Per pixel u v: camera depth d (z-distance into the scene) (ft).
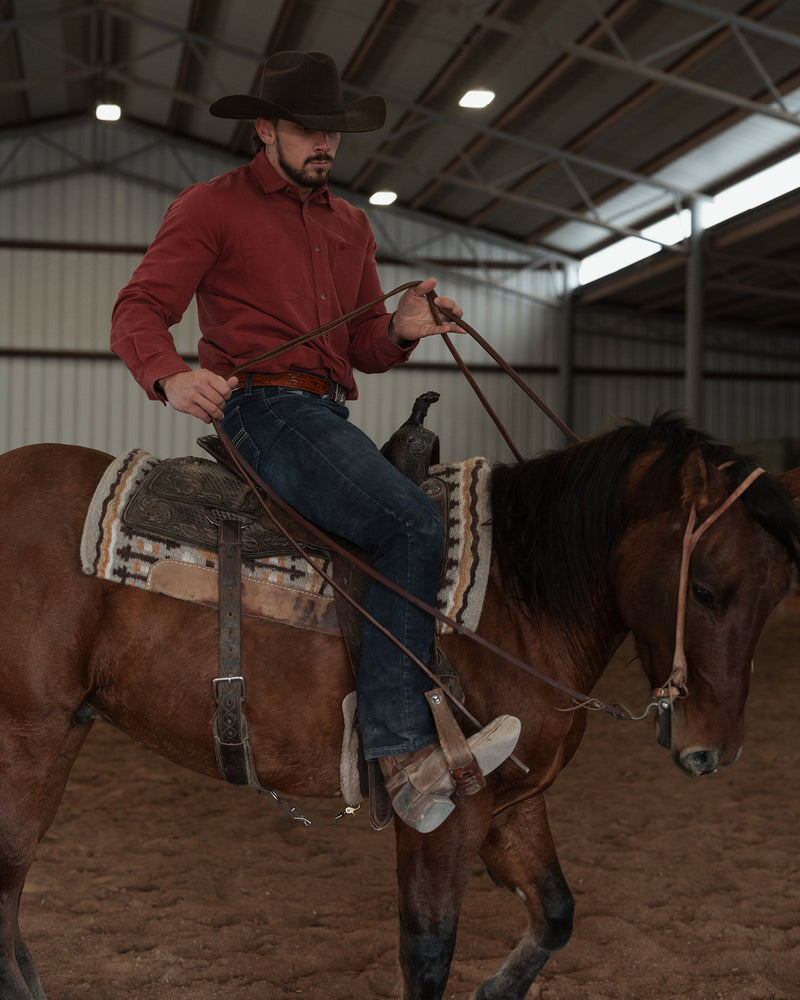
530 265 65.00
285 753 6.70
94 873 11.69
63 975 8.85
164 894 11.03
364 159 55.88
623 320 66.69
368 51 42.19
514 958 7.47
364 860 12.46
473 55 40.73
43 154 59.67
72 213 60.03
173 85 51.96
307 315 7.19
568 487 7.11
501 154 50.75
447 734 6.32
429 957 6.45
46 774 6.60
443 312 7.55
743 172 46.93
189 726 6.70
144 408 60.49
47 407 59.62
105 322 60.18
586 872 11.94
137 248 60.49
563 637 7.03
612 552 7.06
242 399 7.07
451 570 6.87
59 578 6.57
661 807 14.88
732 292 61.00
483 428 63.72
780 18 33.32
